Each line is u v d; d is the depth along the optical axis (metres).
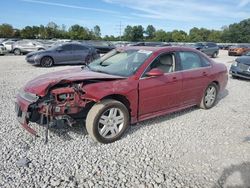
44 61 13.16
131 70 4.39
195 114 5.58
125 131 4.44
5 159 3.40
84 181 3.02
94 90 3.79
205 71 5.57
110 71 4.54
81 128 4.50
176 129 4.68
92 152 3.71
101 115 3.86
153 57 4.55
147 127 4.71
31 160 3.42
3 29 69.81
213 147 4.00
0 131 4.26
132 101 4.19
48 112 3.63
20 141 3.94
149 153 3.74
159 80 4.52
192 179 3.13
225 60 20.50
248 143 4.18
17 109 4.06
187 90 5.16
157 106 4.64
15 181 2.96
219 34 98.62
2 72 10.60
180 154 3.74
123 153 3.71
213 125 4.96
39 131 4.31
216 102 6.56
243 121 5.24
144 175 3.18
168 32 91.94
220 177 3.19
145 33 91.31
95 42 23.52
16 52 22.39
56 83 3.67
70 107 3.72
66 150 3.74
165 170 3.31
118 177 3.12
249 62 9.94
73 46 14.22
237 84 9.47
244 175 3.25
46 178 3.04
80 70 4.80
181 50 5.15
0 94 6.64
